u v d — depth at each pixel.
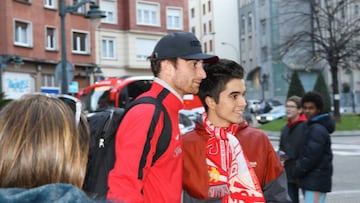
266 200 2.82
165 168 2.33
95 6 14.39
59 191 1.27
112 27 34.50
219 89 2.75
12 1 25.95
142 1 35.12
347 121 26.72
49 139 1.40
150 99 2.36
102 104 17.73
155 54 2.55
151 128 2.24
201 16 23.88
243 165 2.62
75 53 30.59
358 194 9.12
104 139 2.25
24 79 26.72
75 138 1.46
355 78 48.38
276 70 43.81
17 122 1.42
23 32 27.03
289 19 33.44
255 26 41.97
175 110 2.44
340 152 16.92
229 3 32.34
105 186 2.16
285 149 4.95
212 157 2.69
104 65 33.97
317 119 4.50
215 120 2.81
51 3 29.20
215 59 2.69
